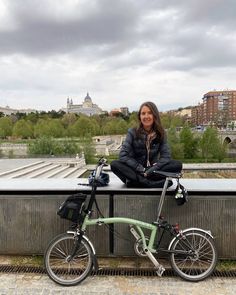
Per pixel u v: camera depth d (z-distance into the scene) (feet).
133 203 13.05
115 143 225.35
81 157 118.62
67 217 11.44
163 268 11.64
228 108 400.47
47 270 11.53
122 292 10.96
